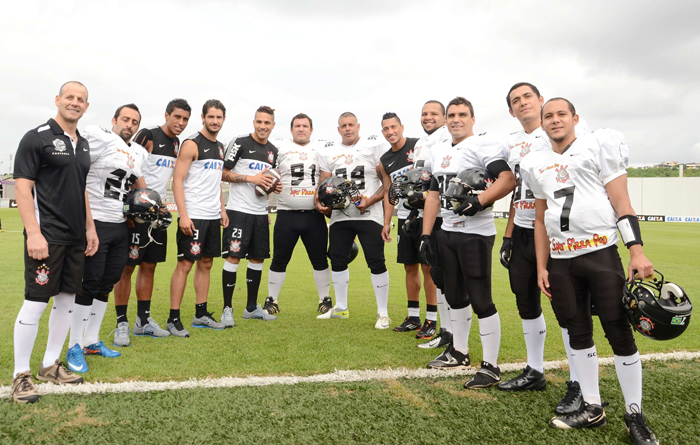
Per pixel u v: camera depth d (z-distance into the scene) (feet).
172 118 14.62
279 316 17.84
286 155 18.47
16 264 29.22
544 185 8.83
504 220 110.22
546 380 10.82
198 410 8.51
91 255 10.80
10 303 17.93
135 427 7.77
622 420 8.58
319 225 18.56
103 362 11.39
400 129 16.90
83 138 10.32
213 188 15.53
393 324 16.70
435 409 8.88
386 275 17.08
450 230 11.16
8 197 157.17
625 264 34.96
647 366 11.58
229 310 16.17
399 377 10.76
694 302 20.33
